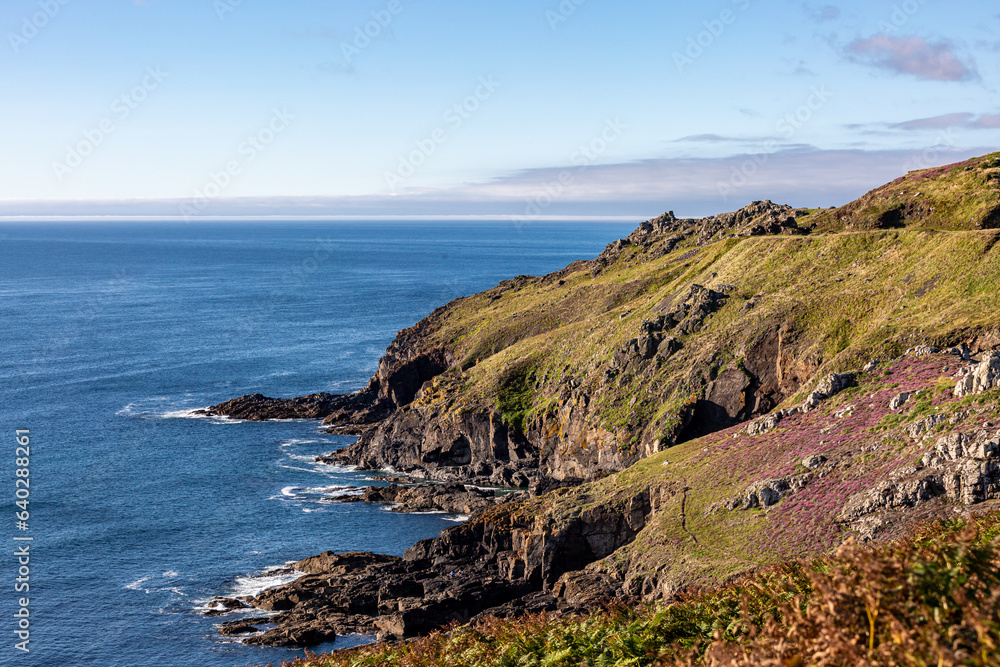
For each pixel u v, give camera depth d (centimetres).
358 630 6831
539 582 7631
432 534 9488
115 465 11944
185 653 6538
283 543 9144
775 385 9906
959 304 8625
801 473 6588
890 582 1004
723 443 8125
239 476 11662
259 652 6481
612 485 8319
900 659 876
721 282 12338
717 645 1084
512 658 1830
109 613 7312
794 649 997
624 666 1460
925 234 10631
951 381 6656
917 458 5794
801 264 11588
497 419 12262
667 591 5959
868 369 7938
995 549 1217
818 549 5512
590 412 11262
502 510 8538
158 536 9269
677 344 11206
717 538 6412
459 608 7006
